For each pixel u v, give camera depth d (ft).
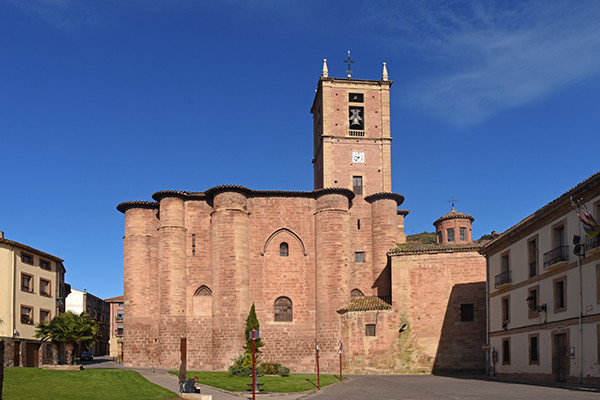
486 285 142.72
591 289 95.20
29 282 176.45
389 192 186.70
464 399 78.59
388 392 94.79
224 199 175.11
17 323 165.89
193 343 172.45
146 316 177.37
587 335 95.71
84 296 298.56
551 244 108.88
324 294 172.04
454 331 156.66
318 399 87.30
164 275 174.81
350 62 210.18
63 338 130.72
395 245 183.21
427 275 160.76
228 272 170.50
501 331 131.85
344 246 175.42
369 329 161.27
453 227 209.67
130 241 181.57
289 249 178.60
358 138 199.00
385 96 203.62
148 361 174.60
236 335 167.02
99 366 173.88
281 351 171.83
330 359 167.12
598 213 94.02
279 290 175.83
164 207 178.60
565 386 95.14
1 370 55.36
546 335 109.91
